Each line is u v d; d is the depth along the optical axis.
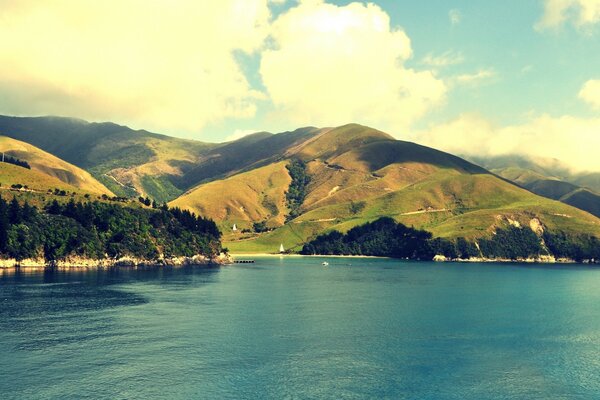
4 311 136.62
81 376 86.62
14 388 80.81
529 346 111.44
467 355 103.81
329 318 138.25
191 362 95.44
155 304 153.88
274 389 83.38
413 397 81.44
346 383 86.62
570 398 82.12
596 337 120.25
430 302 171.62
